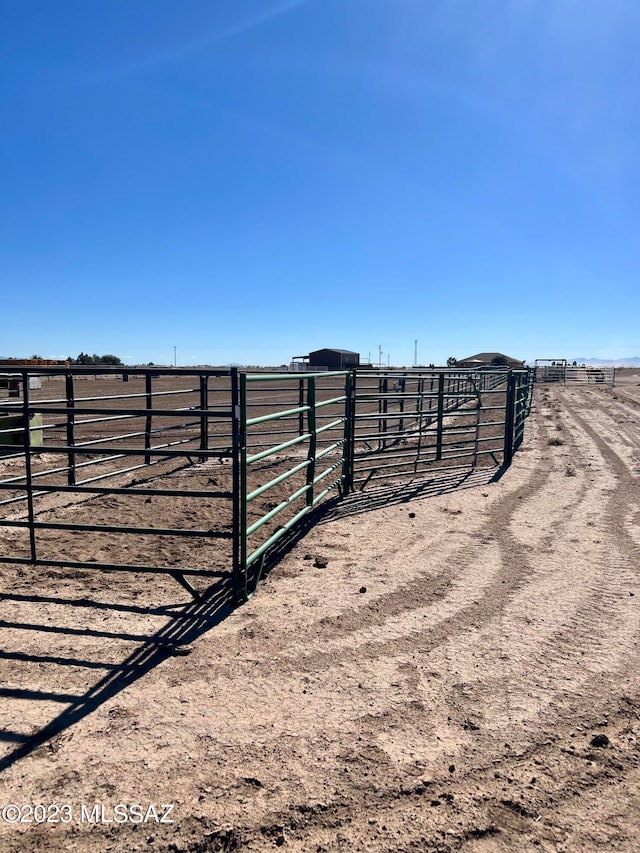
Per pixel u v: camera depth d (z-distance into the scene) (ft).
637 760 10.23
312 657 13.71
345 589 17.92
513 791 9.44
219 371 16.10
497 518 26.16
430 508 27.89
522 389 47.60
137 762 10.05
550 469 37.99
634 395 124.16
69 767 9.93
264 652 13.94
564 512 27.22
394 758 10.18
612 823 8.84
